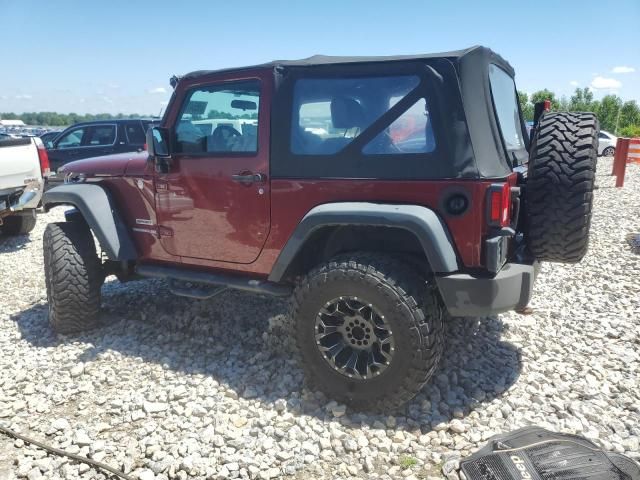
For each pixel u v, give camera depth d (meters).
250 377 3.69
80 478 2.78
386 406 3.14
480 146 2.98
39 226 9.73
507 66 3.94
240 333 4.38
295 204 3.45
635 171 16.59
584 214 3.14
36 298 5.66
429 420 3.14
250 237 3.69
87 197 4.26
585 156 3.11
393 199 3.14
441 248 2.92
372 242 3.44
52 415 3.36
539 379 3.55
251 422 3.17
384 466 2.80
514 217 3.28
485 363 3.76
